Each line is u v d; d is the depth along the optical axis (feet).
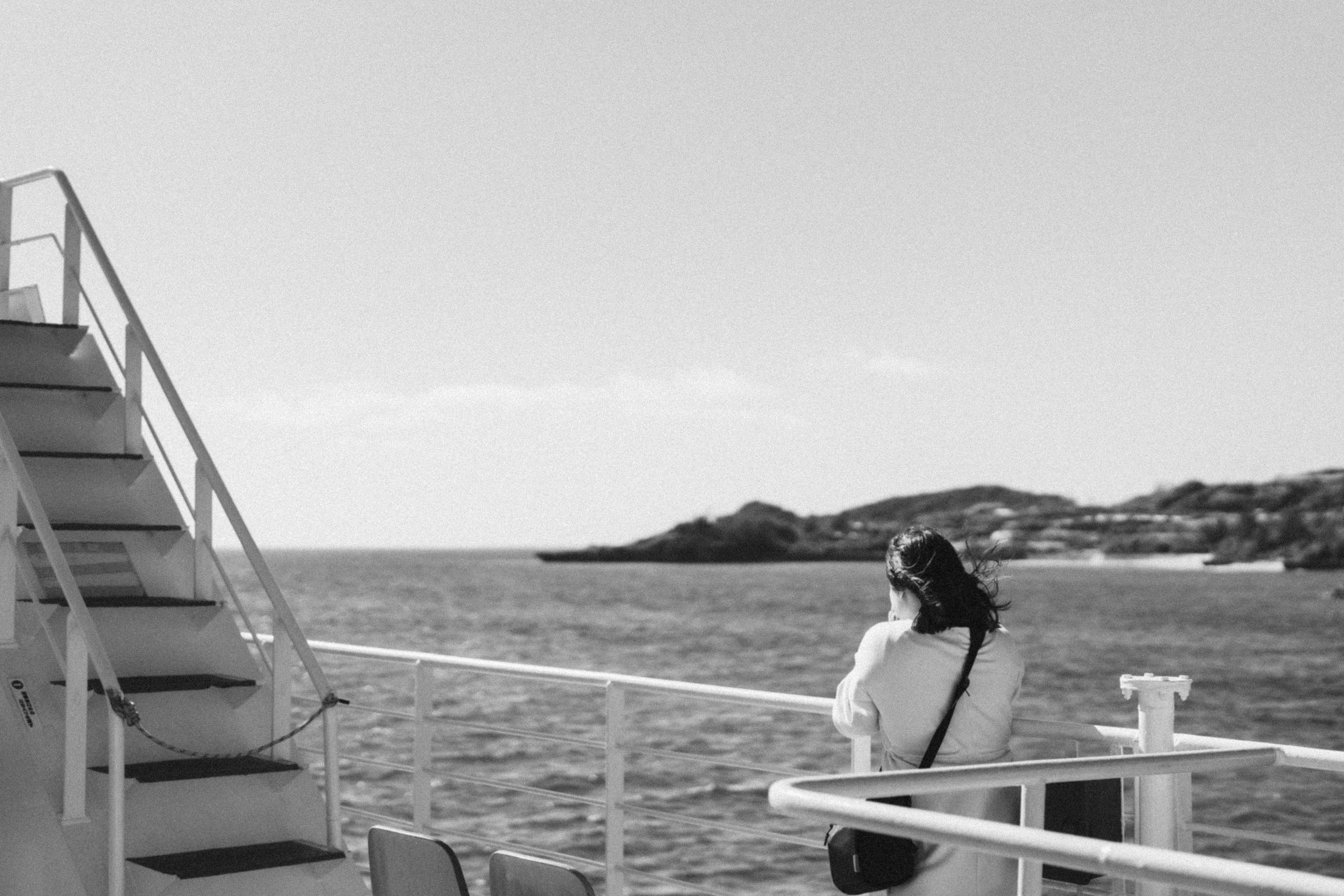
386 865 11.84
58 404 21.88
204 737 18.99
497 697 186.29
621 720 16.67
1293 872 6.38
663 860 99.30
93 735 18.20
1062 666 270.87
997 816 12.09
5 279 24.49
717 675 265.13
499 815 113.60
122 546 20.84
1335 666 260.83
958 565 12.53
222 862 16.90
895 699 12.44
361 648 20.36
